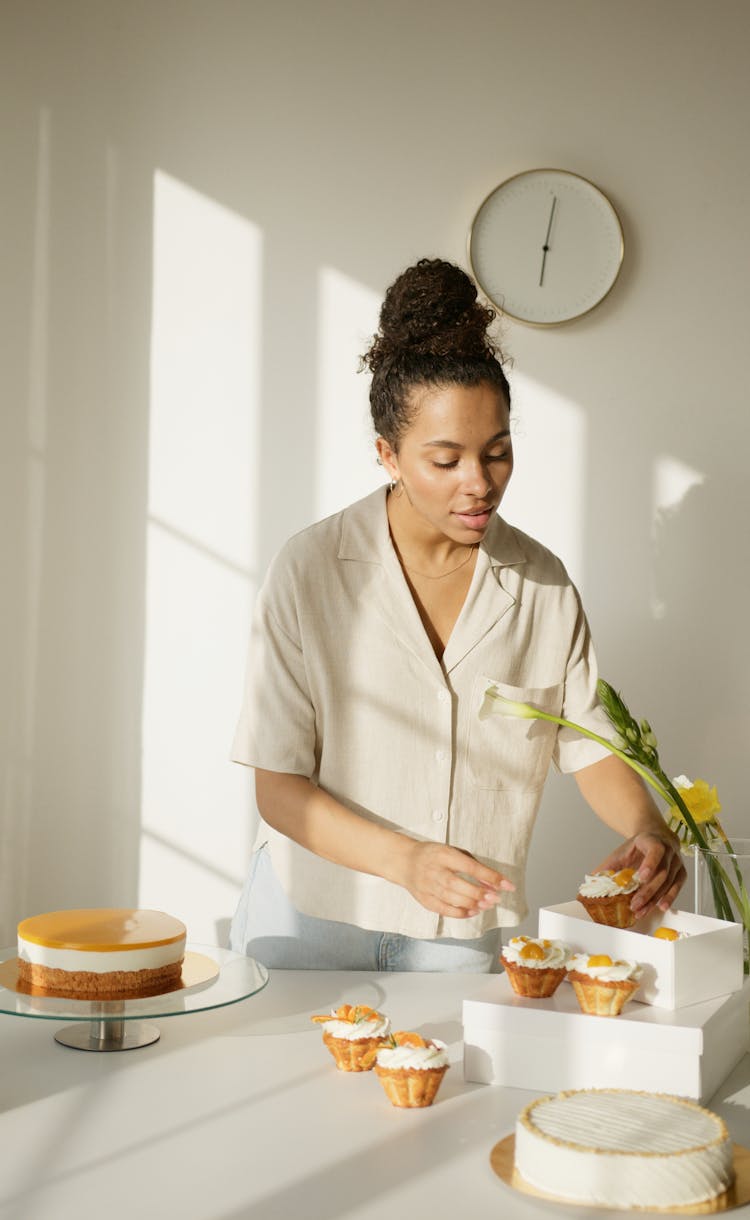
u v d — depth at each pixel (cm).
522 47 269
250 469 273
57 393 275
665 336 267
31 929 134
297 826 149
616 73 267
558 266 266
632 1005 115
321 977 151
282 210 273
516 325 268
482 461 136
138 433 274
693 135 266
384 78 271
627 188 267
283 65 273
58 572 275
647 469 267
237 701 273
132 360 275
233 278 273
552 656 164
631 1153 89
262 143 273
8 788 275
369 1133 103
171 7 274
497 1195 91
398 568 155
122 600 274
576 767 164
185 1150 99
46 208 275
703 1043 107
